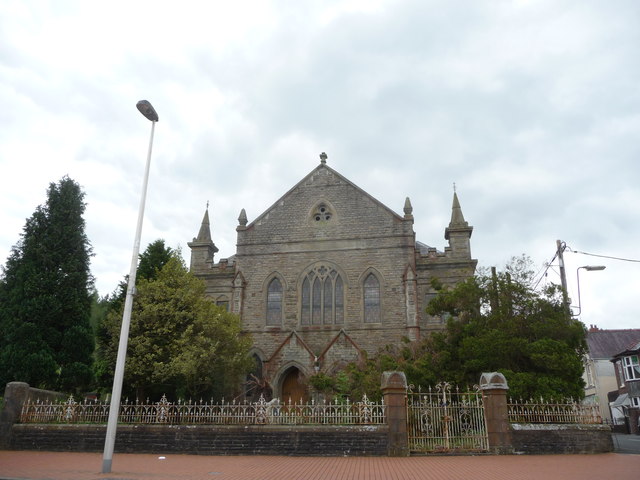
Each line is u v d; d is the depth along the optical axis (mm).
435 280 30750
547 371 24000
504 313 25938
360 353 33031
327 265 38031
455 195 39812
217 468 15031
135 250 16719
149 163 17781
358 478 12938
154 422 19781
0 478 12875
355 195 39188
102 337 32375
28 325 27078
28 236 29797
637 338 59219
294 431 18703
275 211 39906
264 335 37000
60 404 20703
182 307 29891
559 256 28203
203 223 42094
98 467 15125
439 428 19000
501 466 15203
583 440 18922
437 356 26984
